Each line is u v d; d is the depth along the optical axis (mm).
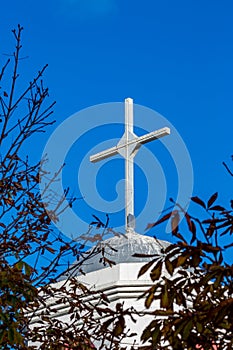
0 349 14531
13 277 13930
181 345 11930
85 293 17266
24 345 15320
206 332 12141
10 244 15828
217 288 12023
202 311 11852
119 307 14266
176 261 11836
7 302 13680
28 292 14453
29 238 16281
